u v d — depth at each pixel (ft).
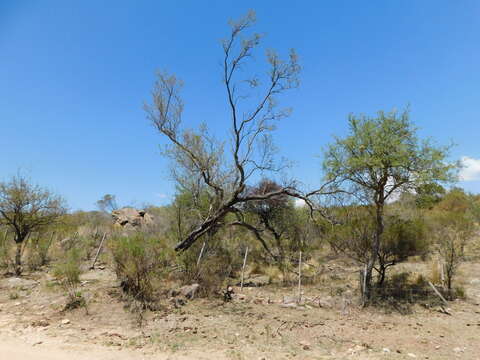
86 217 86.84
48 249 49.24
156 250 34.60
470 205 71.20
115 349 19.25
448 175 31.71
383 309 30.45
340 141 35.55
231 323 24.99
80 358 17.76
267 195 43.16
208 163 44.34
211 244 43.19
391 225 37.47
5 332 21.77
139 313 25.58
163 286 33.22
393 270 44.50
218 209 43.57
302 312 29.09
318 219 44.50
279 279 44.34
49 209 47.60
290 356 18.97
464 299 33.40
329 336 22.81
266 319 26.37
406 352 20.07
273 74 42.37
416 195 35.01
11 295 30.25
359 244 37.42
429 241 40.04
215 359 18.21
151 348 19.57
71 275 33.65
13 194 44.16
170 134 44.29
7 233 50.98
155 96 43.86
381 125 33.73
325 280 43.14
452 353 20.12
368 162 32.58
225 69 40.98
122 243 31.32
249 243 58.59
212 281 33.78
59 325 23.26
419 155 32.63
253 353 19.20
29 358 17.51
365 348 20.57
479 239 54.03
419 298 33.63
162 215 68.39
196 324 24.44
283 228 60.59
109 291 30.30
